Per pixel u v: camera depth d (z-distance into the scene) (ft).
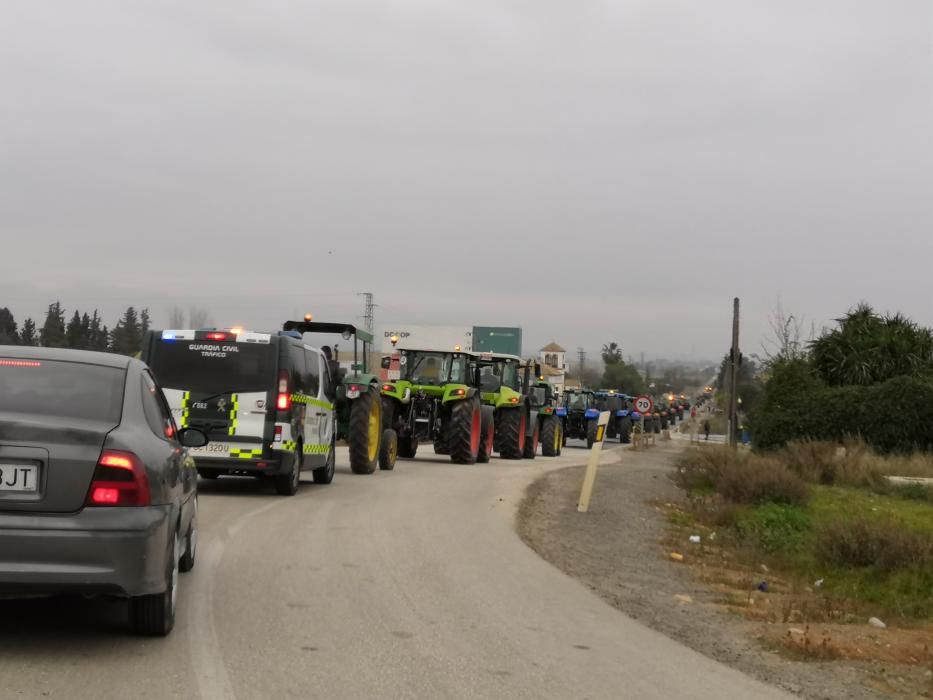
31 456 18.49
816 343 110.11
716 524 51.26
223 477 56.03
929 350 107.45
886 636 28.14
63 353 22.06
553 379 222.89
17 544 18.11
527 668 20.86
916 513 57.47
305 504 44.39
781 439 96.12
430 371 79.15
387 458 65.36
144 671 18.88
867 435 90.84
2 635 21.01
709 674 21.61
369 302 190.80
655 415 197.67
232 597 25.64
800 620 29.37
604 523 46.91
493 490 55.01
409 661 20.74
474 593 28.02
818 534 45.34
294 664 19.99
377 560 31.76
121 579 18.71
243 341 45.57
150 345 45.60
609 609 27.68
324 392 53.26
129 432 19.90
